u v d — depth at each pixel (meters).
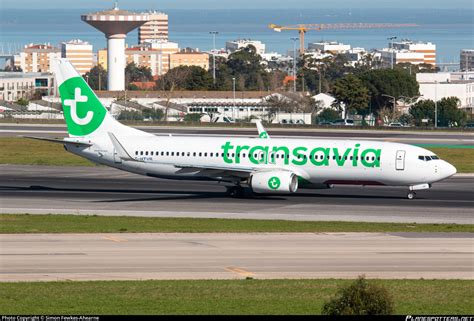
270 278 127.75
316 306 110.00
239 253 145.75
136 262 137.88
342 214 197.12
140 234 163.62
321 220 188.12
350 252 147.00
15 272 129.88
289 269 134.00
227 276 128.88
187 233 165.62
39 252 144.75
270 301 112.62
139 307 108.94
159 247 150.25
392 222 185.00
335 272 132.00
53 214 194.88
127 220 185.38
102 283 122.62
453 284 123.31
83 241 155.38
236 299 113.62
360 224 180.88
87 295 115.12
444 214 197.88
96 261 138.12
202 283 123.19
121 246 150.88
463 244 154.88
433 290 119.19
